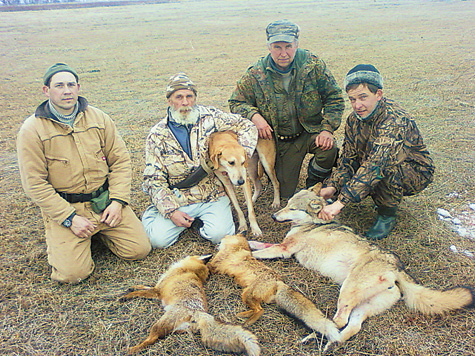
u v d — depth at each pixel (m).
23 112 8.52
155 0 55.28
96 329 2.86
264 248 3.74
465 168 4.94
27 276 3.44
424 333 2.71
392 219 3.84
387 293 2.88
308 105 4.37
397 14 24.03
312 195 3.85
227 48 15.43
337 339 2.60
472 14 21.91
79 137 3.34
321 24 20.89
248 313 2.93
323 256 3.41
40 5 45.78
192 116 3.82
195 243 3.95
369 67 3.35
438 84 8.87
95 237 3.97
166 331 2.76
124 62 13.62
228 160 3.78
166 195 3.83
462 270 3.28
